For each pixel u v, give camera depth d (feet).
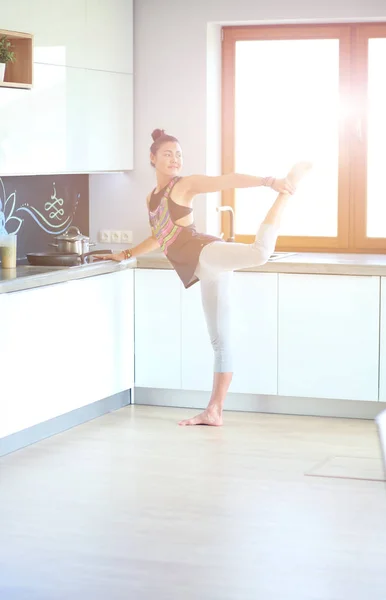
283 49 22.16
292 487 15.85
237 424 19.79
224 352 19.65
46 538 13.69
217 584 12.14
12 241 18.78
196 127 21.85
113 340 20.58
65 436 18.93
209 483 16.06
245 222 22.79
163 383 21.24
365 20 21.35
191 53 21.72
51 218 21.45
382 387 19.67
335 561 12.85
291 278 19.93
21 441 18.13
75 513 14.67
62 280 18.61
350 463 17.10
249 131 22.61
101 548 13.33
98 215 22.76
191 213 19.45
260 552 13.16
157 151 19.31
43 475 16.49
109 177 22.57
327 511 14.75
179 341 20.97
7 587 12.08
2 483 16.07
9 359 17.34
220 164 22.76
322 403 20.34
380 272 19.34
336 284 19.67
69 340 19.04
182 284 20.75
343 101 21.93
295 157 22.36
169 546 13.39
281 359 20.24
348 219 22.15
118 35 21.39
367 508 14.87
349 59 21.79
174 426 19.66
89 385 19.83
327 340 19.89
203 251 19.17
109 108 21.21
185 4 21.63
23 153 18.60
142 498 15.33
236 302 20.34
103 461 17.28
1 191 19.89
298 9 21.09
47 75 19.16
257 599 11.69
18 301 17.47
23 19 18.39
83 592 11.93
